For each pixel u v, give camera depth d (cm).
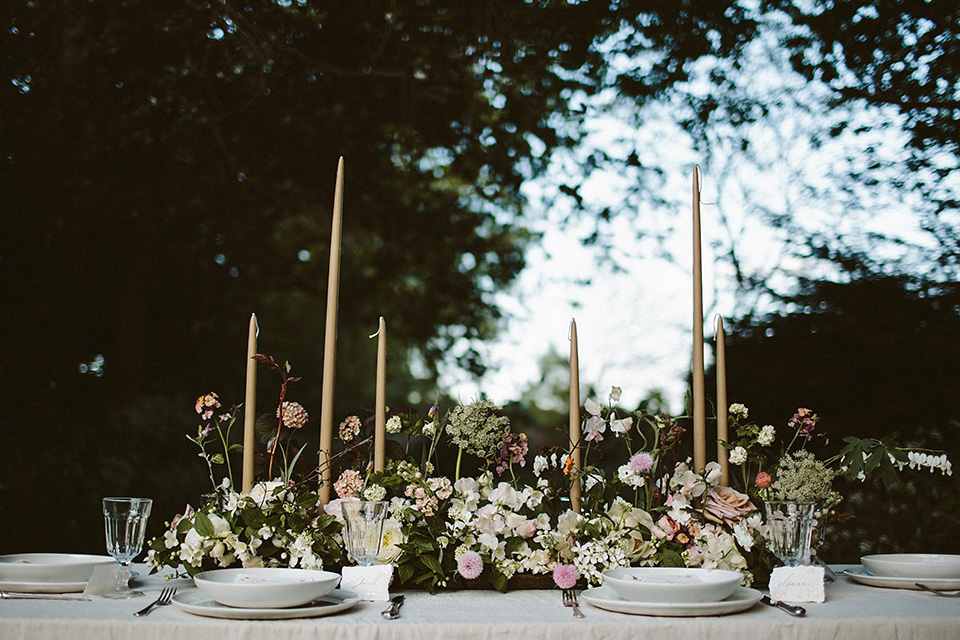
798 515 166
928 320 481
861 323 488
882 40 529
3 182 516
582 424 201
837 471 196
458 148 671
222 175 626
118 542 167
